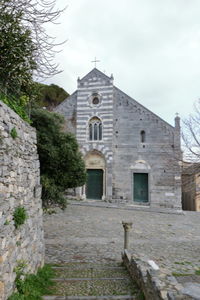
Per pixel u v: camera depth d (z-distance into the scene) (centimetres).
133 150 2614
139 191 2583
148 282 540
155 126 2573
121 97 2708
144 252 1091
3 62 616
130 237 1377
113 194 2603
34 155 714
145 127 2603
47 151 1260
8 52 596
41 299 524
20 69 638
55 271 770
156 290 473
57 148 1307
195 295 599
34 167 705
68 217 1895
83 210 2200
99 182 2723
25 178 601
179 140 2483
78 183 1352
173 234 1484
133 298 575
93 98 2795
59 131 1415
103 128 2697
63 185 1316
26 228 581
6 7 573
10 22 576
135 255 756
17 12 575
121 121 2683
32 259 631
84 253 1055
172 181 2452
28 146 649
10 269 460
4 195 445
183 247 1201
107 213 2102
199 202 2475
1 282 412
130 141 2633
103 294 595
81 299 556
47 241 1248
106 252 1079
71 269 803
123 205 2466
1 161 438
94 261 931
